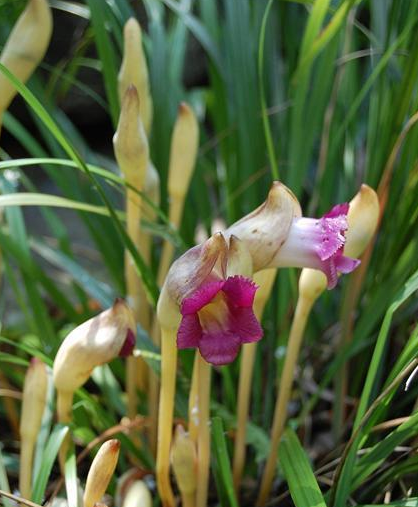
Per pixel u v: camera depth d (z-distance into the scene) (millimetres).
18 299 577
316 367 607
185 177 537
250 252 444
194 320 421
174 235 520
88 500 450
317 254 444
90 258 711
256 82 604
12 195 482
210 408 546
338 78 584
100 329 467
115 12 581
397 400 571
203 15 646
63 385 474
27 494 493
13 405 580
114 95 558
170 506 498
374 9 587
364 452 527
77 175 624
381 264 575
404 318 580
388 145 559
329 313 627
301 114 565
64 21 729
